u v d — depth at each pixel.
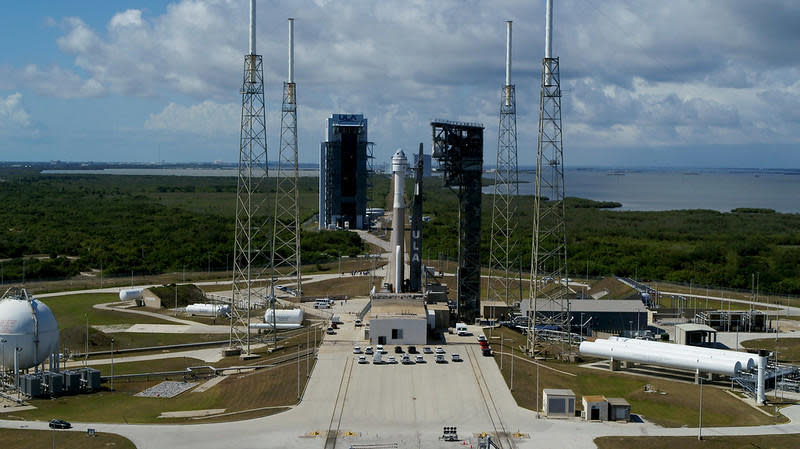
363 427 102.25
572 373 128.25
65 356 137.25
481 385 120.69
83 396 117.62
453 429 98.69
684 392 117.75
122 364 137.88
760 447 94.75
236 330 159.75
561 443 95.94
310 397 114.75
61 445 93.81
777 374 120.19
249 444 95.50
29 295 124.56
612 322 161.00
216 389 121.19
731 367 118.50
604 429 101.50
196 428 101.38
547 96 138.88
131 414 108.44
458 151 169.62
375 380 122.75
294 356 138.75
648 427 102.25
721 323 167.88
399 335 144.75
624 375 127.25
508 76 167.00
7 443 94.00
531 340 142.75
